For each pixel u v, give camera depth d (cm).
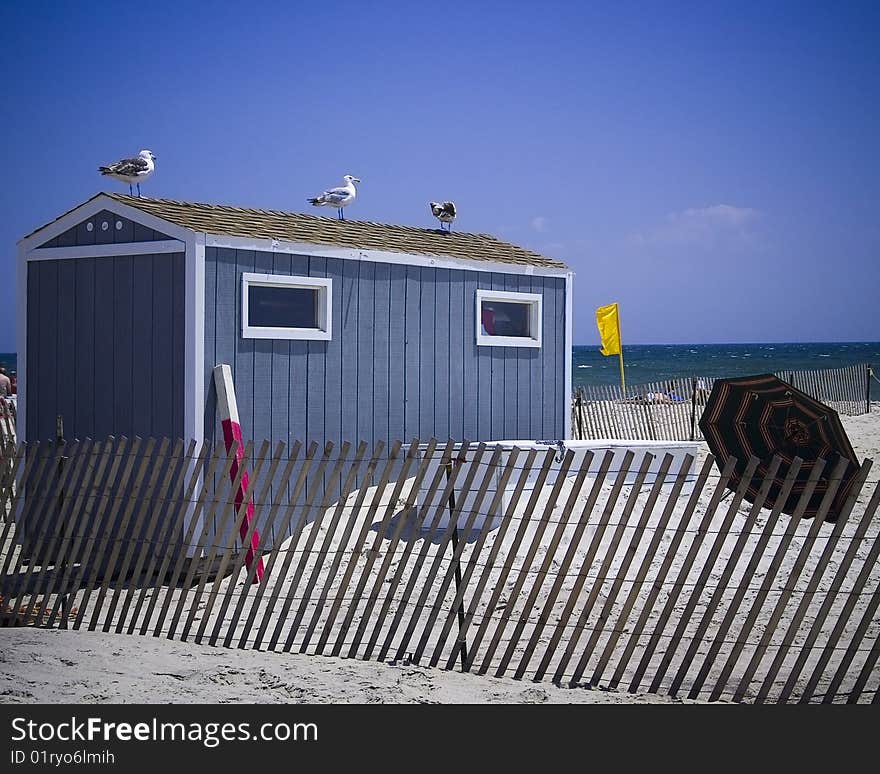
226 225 1201
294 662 762
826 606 658
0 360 10388
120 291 1199
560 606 937
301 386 1243
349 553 1125
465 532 755
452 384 1420
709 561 683
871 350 14112
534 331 1533
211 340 1149
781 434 971
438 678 726
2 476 943
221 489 848
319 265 1260
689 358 12212
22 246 1288
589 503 722
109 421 1209
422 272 1380
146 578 857
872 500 651
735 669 767
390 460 793
